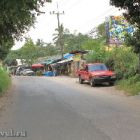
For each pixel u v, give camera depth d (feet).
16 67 336.90
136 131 36.14
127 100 65.21
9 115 48.73
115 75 101.86
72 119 44.27
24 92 87.61
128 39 74.08
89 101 64.28
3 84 91.71
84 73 110.52
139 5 66.59
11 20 69.10
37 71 274.36
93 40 236.63
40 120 44.04
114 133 35.24
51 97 73.05
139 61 93.71
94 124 40.42
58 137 33.88
